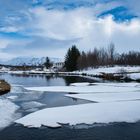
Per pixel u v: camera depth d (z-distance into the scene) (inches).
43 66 5369.1
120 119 457.1
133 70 2202.3
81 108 546.9
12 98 737.6
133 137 356.2
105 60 3063.5
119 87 1083.9
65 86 1186.0
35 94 853.2
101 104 597.0
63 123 429.1
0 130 389.7
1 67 6230.3
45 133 374.9
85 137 356.2
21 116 484.1
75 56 3282.5
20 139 348.5
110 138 351.9
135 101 642.8
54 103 649.0
